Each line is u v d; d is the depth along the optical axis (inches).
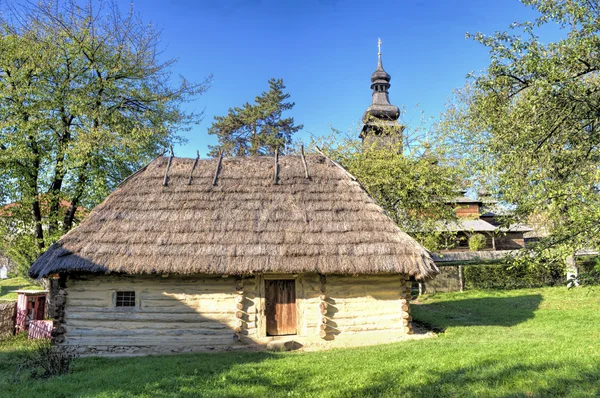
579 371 254.5
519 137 398.6
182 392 252.8
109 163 698.8
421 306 743.1
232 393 247.4
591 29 364.8
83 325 430.3
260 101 1702.8
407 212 800.3
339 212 477.7
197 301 439.2
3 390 280.5
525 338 400.8
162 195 497.0
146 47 754.2
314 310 449.1
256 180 522.6
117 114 715.4
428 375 266.5
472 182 772.0
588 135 403.2
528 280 936.3
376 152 818.8
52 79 659.4
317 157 568.1
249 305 444.1
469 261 1110.4
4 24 647.8
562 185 360.5
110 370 328.8
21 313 553.0
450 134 892.0
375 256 427.8
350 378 269.7
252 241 435.2
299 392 246.5
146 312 434.0
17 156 599.5
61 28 659.4
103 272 407.5
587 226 346.9
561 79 365.7
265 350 412.8
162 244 430.3
